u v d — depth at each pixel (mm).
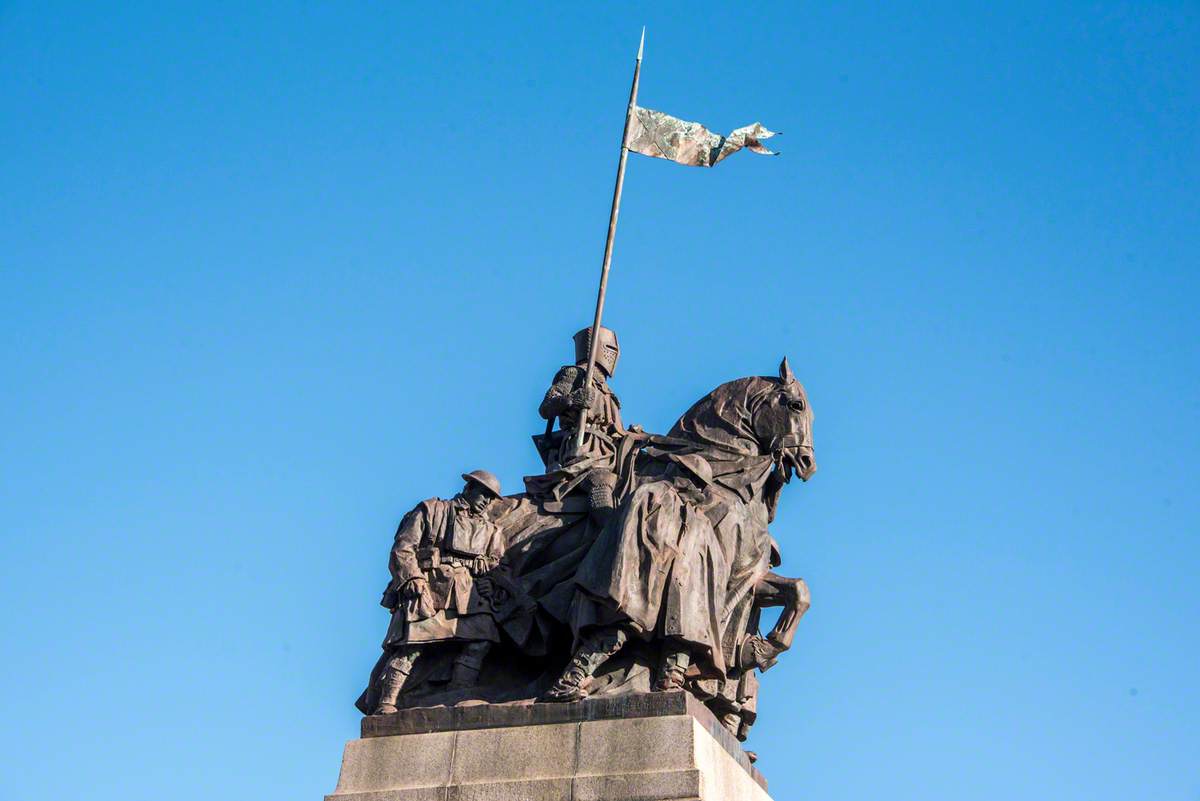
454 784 14812
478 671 16000
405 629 15875
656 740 14562
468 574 16250
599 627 15266
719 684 15953
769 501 17406
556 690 15086
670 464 16547
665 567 15406
